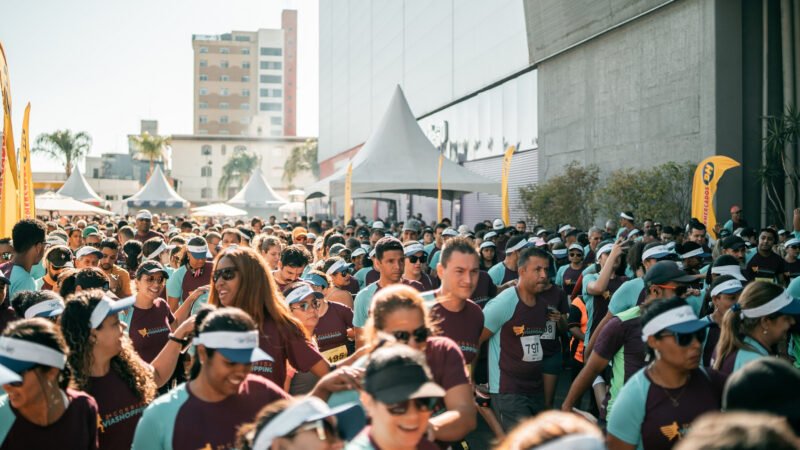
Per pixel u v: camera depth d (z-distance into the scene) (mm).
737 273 5977
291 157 100000
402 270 6316
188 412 3182
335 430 2393
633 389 3631
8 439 3131
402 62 45875
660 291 5148
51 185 59094
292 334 4336
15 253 6551
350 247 11203
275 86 144125
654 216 18531
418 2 42469
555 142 26406
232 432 3182
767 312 3971
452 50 36781
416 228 11938
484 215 33500
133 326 5789
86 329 3801
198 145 116250
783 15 17953
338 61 65438
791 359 4973
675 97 19750
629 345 4840
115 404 3908
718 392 3707
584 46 24297
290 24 150500
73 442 3279
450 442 3480
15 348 3033
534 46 27031
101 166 109188
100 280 5629
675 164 18859
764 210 18047
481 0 32750
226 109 141375
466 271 4707
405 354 2412
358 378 3375
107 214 38781
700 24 18750
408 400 2271
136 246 9273
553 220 22406
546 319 6004
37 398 3104
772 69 18328
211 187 116562
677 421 3533
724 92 18250
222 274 4242
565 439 1645
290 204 46188
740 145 18281
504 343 5781
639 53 21281
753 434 1455
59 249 7410
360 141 57250
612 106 22719
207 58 141125
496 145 31953
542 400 5922
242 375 3127
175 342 4445
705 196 14578
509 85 30500
